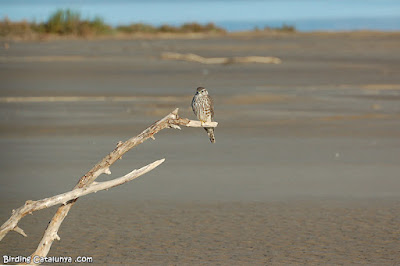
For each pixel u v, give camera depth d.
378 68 41.97
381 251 11.39
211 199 14.62
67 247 11.63
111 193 15.15
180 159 18.31
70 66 42.09
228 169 17.19
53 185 15.71
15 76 36.62
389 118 24.42
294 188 15.47
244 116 24.86
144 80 36.03
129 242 11.90
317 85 34.00
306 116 24.81
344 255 11.20
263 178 16.36
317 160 18.17
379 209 13.86
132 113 25.58
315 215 13.48
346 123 23.50
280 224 12.91
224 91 31.62
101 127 22.73
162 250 11.47
